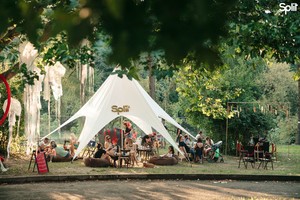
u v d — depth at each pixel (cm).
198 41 84
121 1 82
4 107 1176
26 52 972
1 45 614
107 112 2169
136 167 2023
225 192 1512
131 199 1358
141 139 2497
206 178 1811
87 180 1727
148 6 83
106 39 87
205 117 2752
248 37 868
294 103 4150
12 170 1819
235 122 2686
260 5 802
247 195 1459
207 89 2494
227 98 2647
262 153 2145
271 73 4069
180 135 2353
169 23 83
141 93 2180
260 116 2678
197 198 1396
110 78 2222
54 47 1007
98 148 2081
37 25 98
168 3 82
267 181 1797
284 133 3953
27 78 1048
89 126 2170
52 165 2025
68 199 1334
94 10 83
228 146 2758
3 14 94
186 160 2286
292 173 1911
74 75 3384
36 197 1353
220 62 89
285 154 2920
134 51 83
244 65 2684
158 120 2192
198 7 83
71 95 3459
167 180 1777
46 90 2028
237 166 2167
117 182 1703
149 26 83
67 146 2422
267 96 4041
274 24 933
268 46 955
